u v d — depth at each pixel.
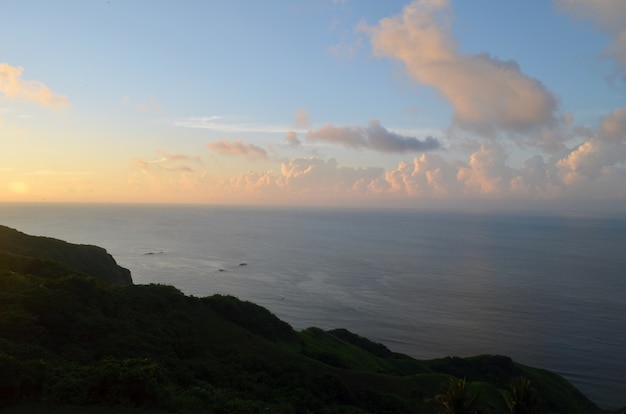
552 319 116.19
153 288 52.09
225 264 194.50
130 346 35.25
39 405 19.59
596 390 76.44
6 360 19.61
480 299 138.62
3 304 33.22
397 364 66.00
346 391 40.91
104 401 20.61
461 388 35.62
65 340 33.53
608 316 119.25
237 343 47.56
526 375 67.75
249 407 24.83
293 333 59.84
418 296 142.38
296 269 188.62
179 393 24.44
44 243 70.44
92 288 42.47
